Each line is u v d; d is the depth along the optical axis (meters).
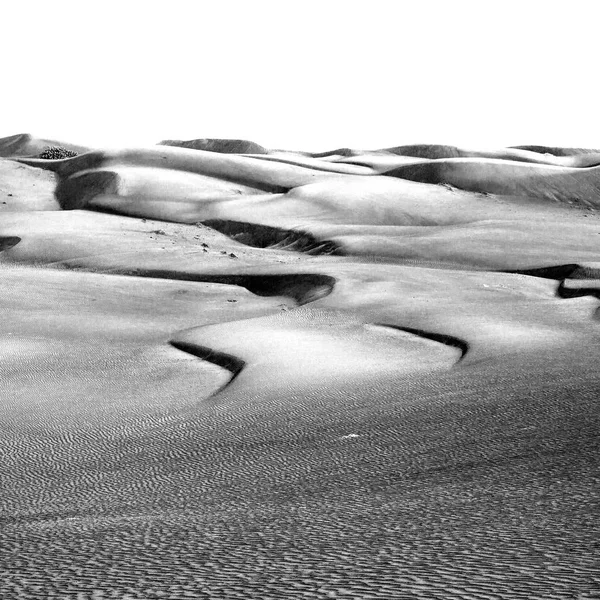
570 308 51.97
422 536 13.12
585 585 9.67
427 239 83.25
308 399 32.53
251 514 16.91
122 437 29.70
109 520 17.64
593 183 118.12
